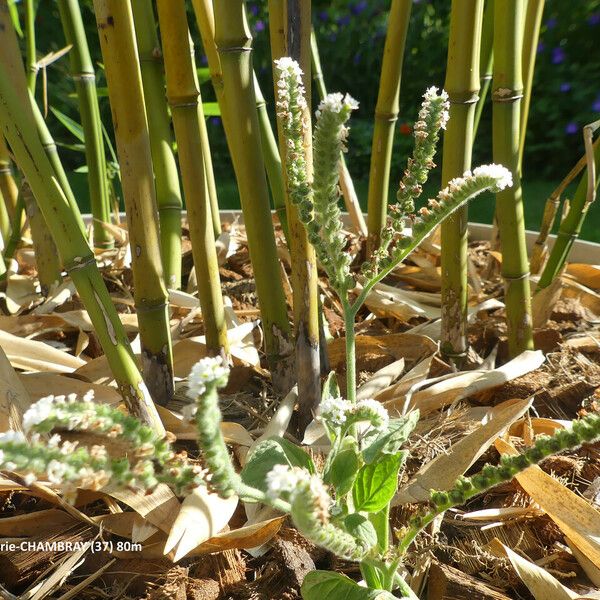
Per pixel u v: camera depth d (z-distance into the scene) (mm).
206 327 464
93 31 1315
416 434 430
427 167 325
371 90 1575
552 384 483
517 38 440
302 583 316
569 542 366
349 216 739
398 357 510
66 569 346
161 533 359
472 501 399
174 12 392
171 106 412
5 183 652
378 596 288
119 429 227
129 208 397
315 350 424
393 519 376
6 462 205
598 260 653
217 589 341
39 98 1337
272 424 429
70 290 554
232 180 1448
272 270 438
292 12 363
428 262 653
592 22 1432
